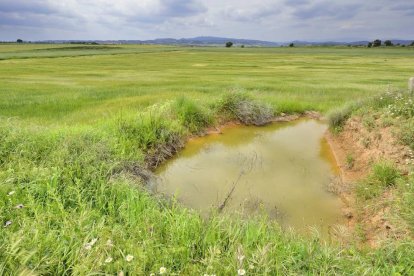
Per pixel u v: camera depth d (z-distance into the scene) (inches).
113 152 257.3
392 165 231.5
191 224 149.4
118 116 362.9
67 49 4537.4
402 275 125.9
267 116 480.4
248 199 231.8
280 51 4630.9
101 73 1347.2
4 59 2281.0
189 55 3380.9
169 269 117.9
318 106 559.2
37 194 177.3
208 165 304.3
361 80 1053.8
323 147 367.2
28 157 223.3
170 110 401.4
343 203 230.7
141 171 255.0
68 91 729.0
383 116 318.3
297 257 132.0
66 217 150.9
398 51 4311.0
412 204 169.9
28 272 108.3
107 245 126.0
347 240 179.2
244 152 345.4
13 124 279.0
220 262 125.5
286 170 293.1
